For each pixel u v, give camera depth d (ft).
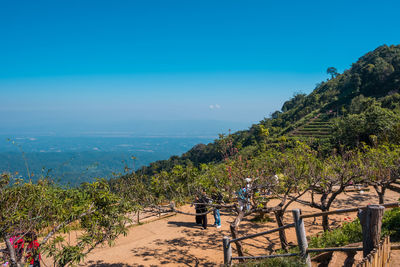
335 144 117.39
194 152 337.72
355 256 18.72
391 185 60.70
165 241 37.55
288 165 32.42
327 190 33.27
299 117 384.88
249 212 27.71
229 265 20.61
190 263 30.45
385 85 314.55
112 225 21.13
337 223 40.52
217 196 31.09
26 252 18.31
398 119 103.60
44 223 20.01
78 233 34.96
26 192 18.81
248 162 30.89
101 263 30.66
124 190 26.02
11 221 17.13
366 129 108.37
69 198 21.40
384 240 13.94
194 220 46.88
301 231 15.93
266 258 18.85
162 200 30.04
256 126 331.36
